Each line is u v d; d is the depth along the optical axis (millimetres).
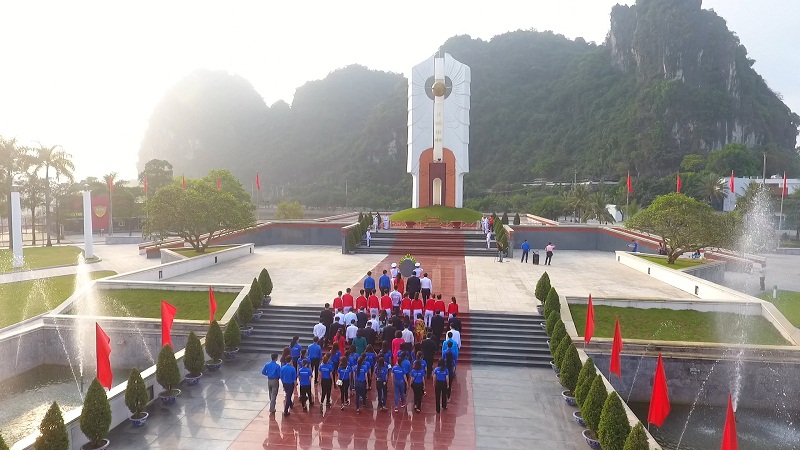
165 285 23188
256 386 15945
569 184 113438
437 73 49562
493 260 34719
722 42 120812
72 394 18016
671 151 110812
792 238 66312
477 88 153125
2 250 49719
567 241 43031
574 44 172125
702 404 17750
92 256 42500
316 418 13789
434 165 49281
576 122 136750
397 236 40281
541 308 20891
